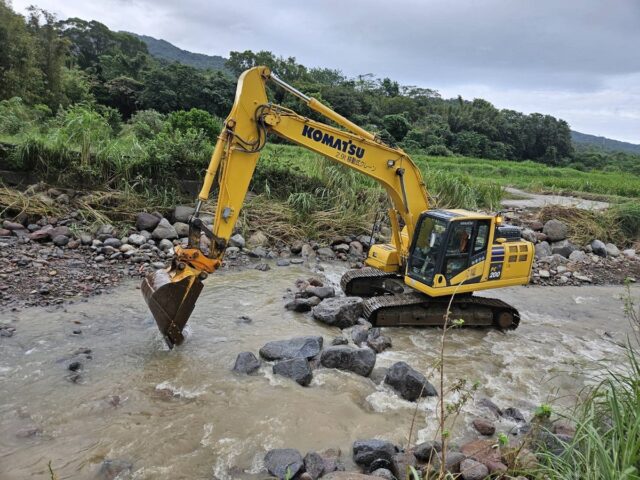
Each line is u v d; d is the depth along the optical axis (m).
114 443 4.64
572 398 6.30
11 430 4.74
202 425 5.01
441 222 8.02
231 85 49.12
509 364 7.29
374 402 5.79
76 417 5.02
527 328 9.01
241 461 4.51
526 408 5.98
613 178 39.00
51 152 12.19
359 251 12.60
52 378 5.68
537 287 11.75
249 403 5.44
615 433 3.69
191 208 12.36
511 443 4.83
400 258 9.16
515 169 40.69
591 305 10.60
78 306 7.78
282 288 9.50
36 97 27.66
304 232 12.80
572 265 13.34
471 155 65.69
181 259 6.48
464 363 7.18
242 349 6.77
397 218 9.10
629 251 14.66
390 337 7.98
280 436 4.92
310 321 8.01
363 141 8.08
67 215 11.24
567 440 4.77
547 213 16.22
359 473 4.18
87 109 17.28
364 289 9.64
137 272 9.45
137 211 11.88
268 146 21.59
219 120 21.64
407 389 5.88
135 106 47.19
